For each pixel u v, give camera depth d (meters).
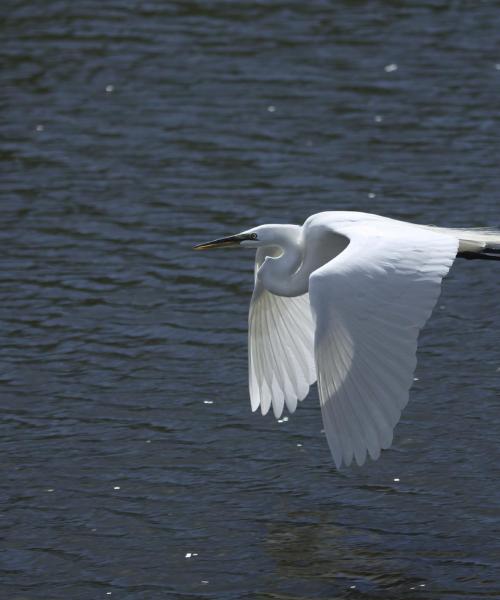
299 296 11.48
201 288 17.50
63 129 23.75
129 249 18.80
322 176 21.31
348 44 27.80
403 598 10.34
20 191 21.02
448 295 17.06
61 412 14.09
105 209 20.25
